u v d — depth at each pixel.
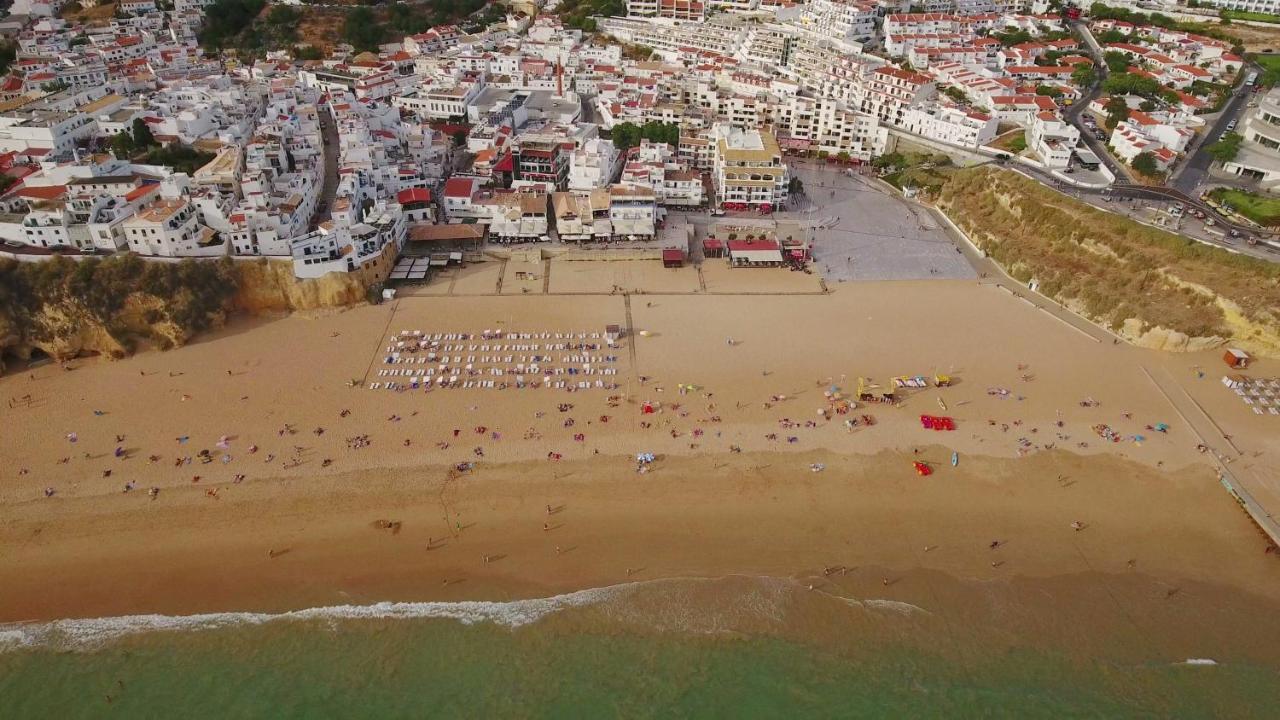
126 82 192.50
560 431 100.44
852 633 78.00
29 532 85.25
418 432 99.50
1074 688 73.62
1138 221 137.38
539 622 78.31
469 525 87.69
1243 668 75.44
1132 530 89.88
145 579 81.31
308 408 103.06
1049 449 100.38
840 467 96.62
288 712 70.38
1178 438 102.81
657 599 80.56
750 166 158.75
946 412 106.06
